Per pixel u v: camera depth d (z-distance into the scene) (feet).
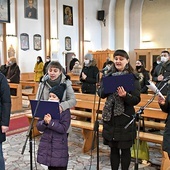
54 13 39.42
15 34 35.06
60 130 8.18
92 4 45.57
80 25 43.68
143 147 11.36
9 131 15.88
